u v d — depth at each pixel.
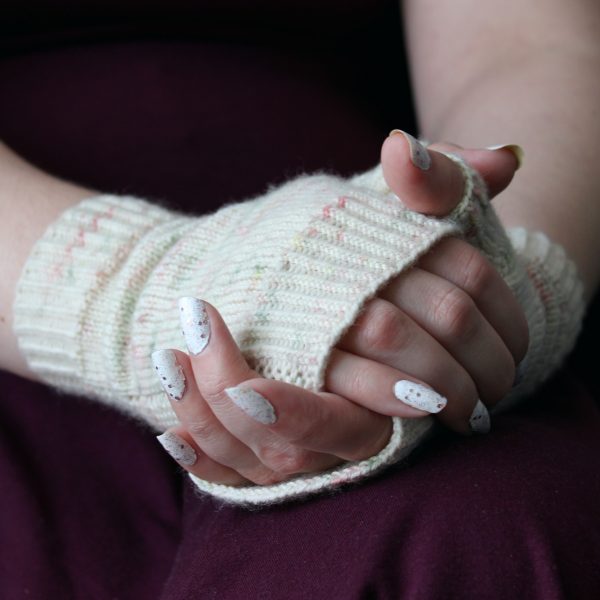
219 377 0.49
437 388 0.51
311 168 0.71
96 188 0.70
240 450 0.51
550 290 0.60
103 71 0.72
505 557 0.48
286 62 0.75
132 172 0.70
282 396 0.48
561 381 0.63
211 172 0.70
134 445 0.63
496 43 0.73
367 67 0.81
